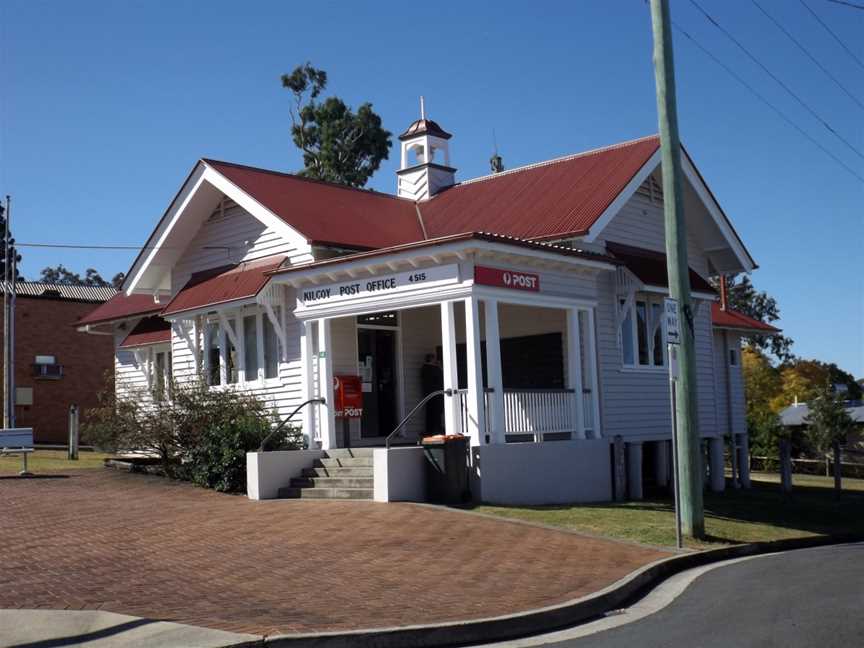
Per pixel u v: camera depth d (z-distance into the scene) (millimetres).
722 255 25547
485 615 9039
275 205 20906
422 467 16656
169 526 13930
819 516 19047
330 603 9383
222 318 21594
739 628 8633
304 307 19188
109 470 21016
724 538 14922
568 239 19328
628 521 15594
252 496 17156
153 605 9023
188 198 22844
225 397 19625
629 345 21781
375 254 17469
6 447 19453
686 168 23375
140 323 28156
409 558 11852
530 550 12688
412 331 21719
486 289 16781
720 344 28469
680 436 14836
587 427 19453
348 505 15867
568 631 9109
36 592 9469
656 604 10406
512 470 16984
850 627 8516
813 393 40656
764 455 39281
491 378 16984
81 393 39469
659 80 15008
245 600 9398
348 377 19125
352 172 49406
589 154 23656
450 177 26828
